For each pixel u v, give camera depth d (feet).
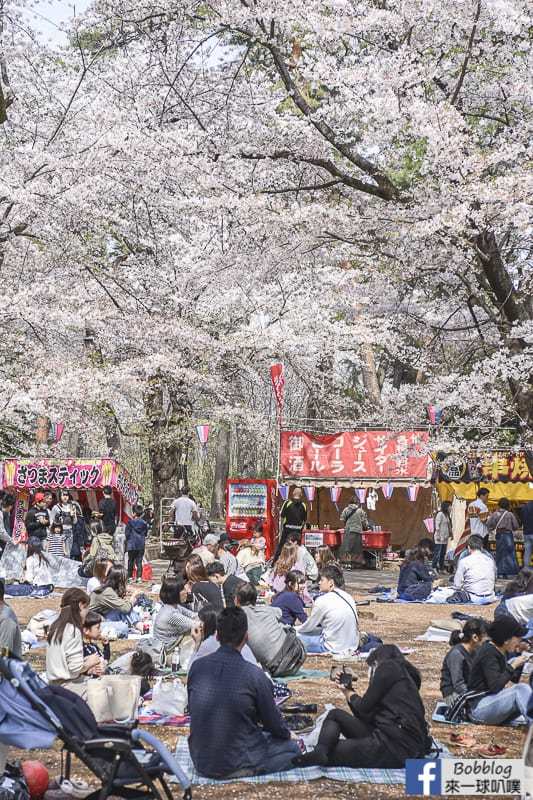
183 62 62.49
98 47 65.57
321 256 66.64
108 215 61.67
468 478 77.77
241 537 80.53
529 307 57.88
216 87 66.03
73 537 71.26
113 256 82.64
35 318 57.06
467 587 53.52
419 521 89.35
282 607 40.22
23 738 17.37
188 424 87.97
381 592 58.54
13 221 53.72
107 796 17.37
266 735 21.81
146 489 125.29
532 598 38.58
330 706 27.09
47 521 65.41
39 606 51.03
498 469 77.05
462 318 76.84
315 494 91.76
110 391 66.59
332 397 90.74
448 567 75.31
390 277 62.13
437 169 48.52
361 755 21.36
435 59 54.44
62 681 26.35
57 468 75.25
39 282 61.98
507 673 26.13
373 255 62.80
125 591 40.88
